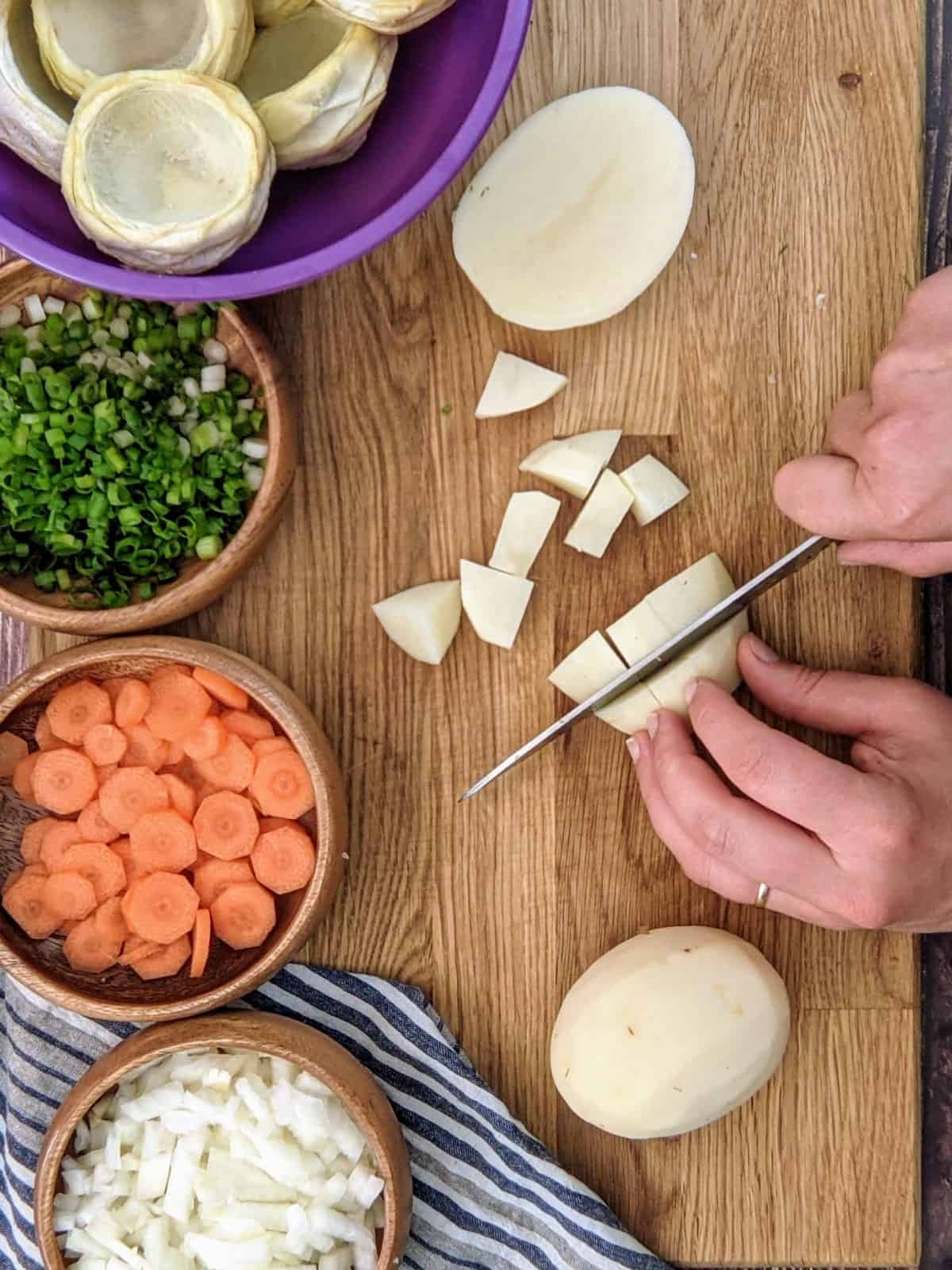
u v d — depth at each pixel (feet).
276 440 1.62
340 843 1.68
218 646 1.70
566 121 1.66
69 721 1.67
